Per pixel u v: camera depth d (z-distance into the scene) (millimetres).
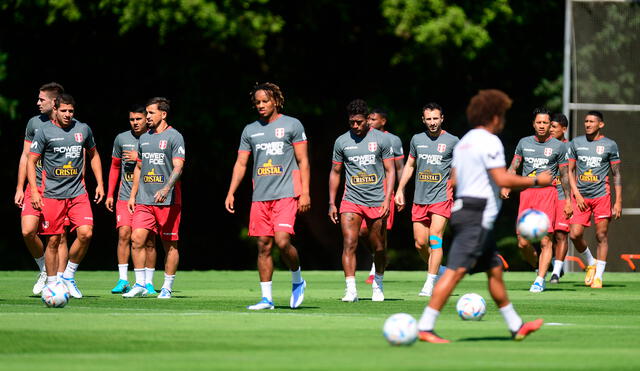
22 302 42906
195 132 96875
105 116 100688
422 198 50188
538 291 54531
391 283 63719
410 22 90750
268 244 39594
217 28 84625
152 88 99312
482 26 92250
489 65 101812
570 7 81062
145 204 46781
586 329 32719
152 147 46469
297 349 26609
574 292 54719
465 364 23688
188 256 112875
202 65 94125
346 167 45375
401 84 101438
